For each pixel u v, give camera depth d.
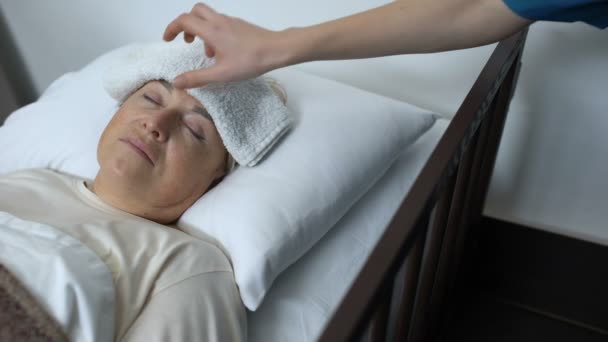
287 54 0.66
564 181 1.11
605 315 1.21
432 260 0.80
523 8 0.54
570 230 1.17
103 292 0.65
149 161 0.81
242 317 0.74
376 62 1.15
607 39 0.90
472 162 0.79
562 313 1.26
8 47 1.65
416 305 0.89
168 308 0.67
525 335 1.21
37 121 1.12
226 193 0.83
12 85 1.71
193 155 0.83
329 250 0.86
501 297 1.30
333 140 0.87
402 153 1.02
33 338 0.59
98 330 0.62
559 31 0.94
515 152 1.12
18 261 0.64
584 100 0.99
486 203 1.23
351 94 0.97
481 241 1.27
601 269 1.16
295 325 0.76
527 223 1.21
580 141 1.04
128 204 0.85
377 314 0.51
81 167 1.02
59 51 1.58
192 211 0.86
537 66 0.99
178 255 0.74
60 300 0.61
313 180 0.82
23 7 1.53
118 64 0.92
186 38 0.75
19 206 0.82
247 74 0.69
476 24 0.58
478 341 1.20
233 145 0.83
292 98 0.96
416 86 1.14
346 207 0.87
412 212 0.53
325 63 1.20
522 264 1.25
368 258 0.48
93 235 0.73
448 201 0.71
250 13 1.22
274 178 0.82
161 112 0.82
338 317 0.42
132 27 1.41
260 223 0.76
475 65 1.05
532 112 1.05
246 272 0.73
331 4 1.11
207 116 0.84
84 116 1.08
